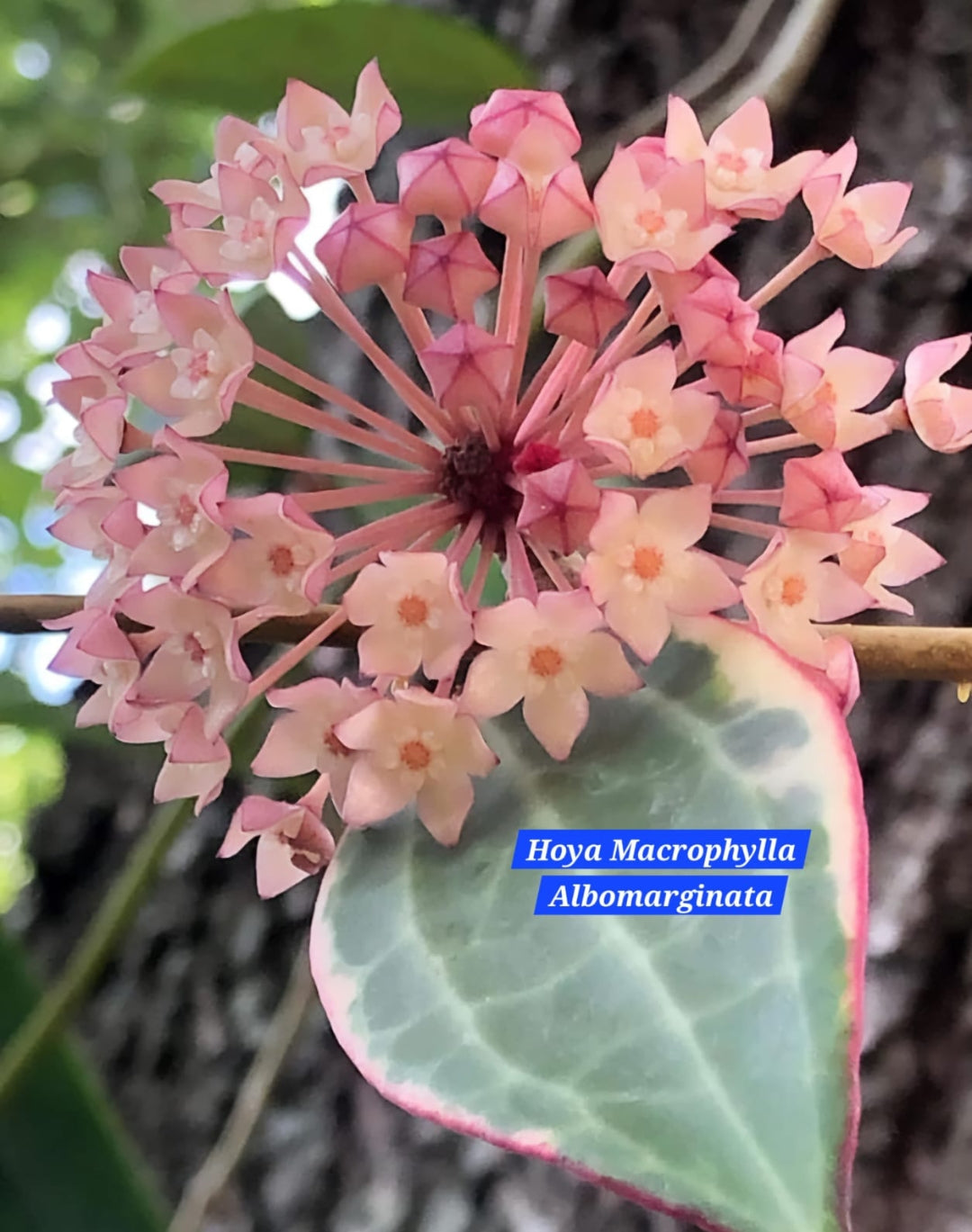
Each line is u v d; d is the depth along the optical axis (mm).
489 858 130
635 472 129
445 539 189
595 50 315
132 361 137
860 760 275
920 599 272
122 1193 228
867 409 282
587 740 135
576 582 151
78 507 141
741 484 284
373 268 134
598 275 130
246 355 136
